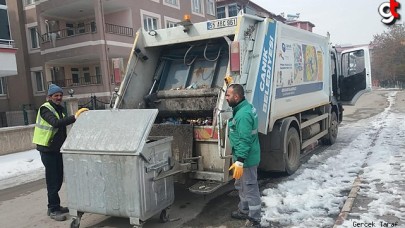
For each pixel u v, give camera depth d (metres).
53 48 21.20
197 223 4.94
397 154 7.74
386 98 28.48
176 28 6.15
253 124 4.37
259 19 5.86
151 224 4.95
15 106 23.94
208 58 6.35
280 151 6.65
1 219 5.74
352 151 8.60
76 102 13.71
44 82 22.41
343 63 11.31
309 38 8.12
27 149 11.61
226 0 34.50
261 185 6.45
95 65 23.59
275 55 6.32
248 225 4.70
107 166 4.38
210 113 5.93
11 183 8.08
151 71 6.61
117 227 4.99
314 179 6.54
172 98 6.25
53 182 5.50
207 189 4.94
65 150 4.63
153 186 4.50
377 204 4.93
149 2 23.38
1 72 15.17
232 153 4.72
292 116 7.25
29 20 23.11
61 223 5.32
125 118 4.59
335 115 10.34
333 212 4.94
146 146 4.34
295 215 4.87
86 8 21.30
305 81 7.86
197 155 5.38
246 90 5.51
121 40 20.97
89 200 4.56
